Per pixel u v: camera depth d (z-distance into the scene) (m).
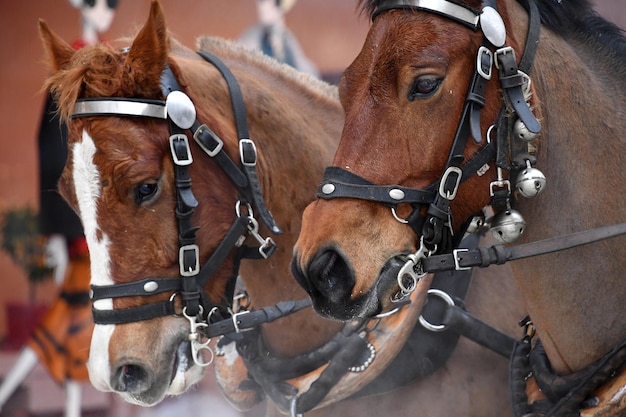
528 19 4.86
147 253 5.40
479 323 5.63
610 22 5.31
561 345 5.00
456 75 4.50
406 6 4.56
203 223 5.58
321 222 4.57
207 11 14.45
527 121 4.51
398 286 4.59
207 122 5.69
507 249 4.67
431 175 4.55
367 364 5.60
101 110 5.36
